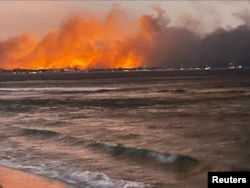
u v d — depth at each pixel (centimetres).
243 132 1830
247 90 5225
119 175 1117
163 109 3225
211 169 1141
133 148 1493
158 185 995
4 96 5609
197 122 2275
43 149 1575
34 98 5066
